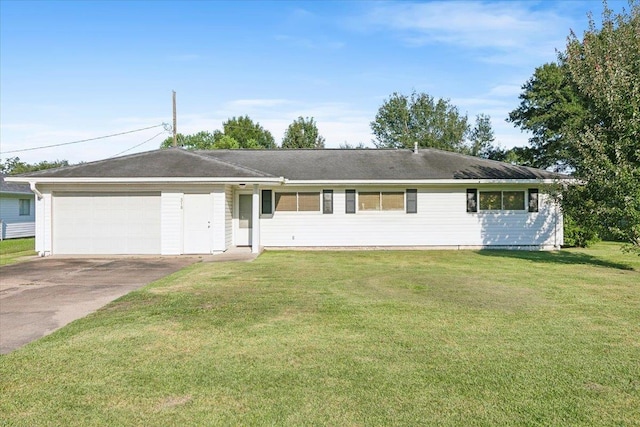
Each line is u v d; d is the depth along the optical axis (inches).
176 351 183.5
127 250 568.1
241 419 125.0
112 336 204.1
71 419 125.4
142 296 296.5
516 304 274.1
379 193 657.6
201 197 567.8
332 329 216.2
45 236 565.0
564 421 123.6
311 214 654.5
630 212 409.7
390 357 175.9
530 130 1339.8
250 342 195.3
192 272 407.8
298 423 122.6
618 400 136.9
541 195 657.0
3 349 190.5
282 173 652.1
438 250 642.2
